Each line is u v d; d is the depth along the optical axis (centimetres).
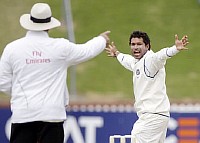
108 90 6091
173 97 5903
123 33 7000
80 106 4275
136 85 2453
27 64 1903
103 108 4250
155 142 2430
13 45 1925
